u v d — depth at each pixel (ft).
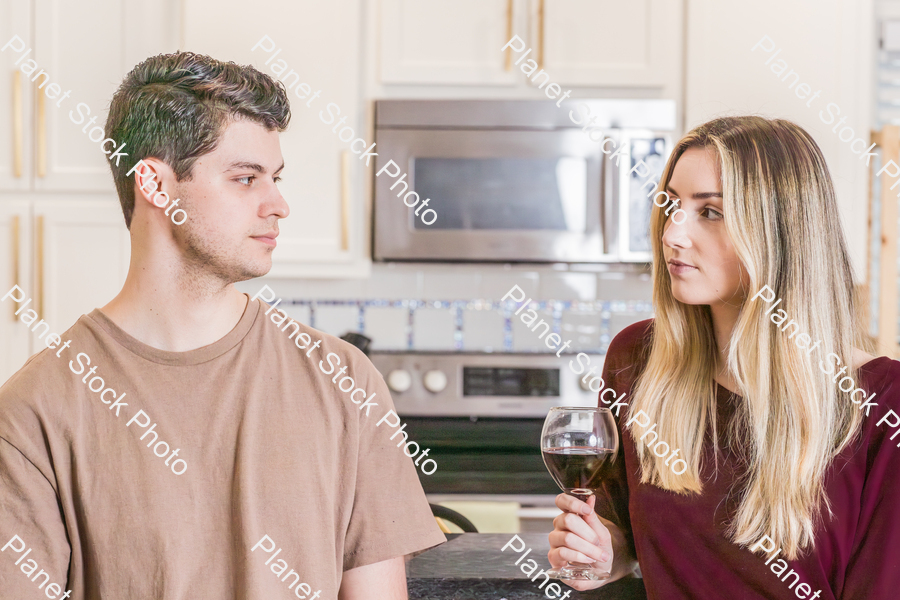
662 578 3.32
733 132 3.33
